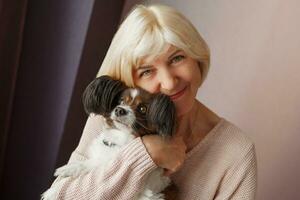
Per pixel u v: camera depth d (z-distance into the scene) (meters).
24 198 2.04
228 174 1.34
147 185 1.26
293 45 1.82
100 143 1.31
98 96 1.20
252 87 1.93
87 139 1.42
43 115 1.91
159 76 1.19
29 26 1.80
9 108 1.87
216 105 2.02
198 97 2.05
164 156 1.18
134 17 1.17
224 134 1.36
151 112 1.13
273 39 1.86
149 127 1.19
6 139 1.94
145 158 1.18
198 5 1.99
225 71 1.98
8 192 2.04
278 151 1.92
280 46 1.85
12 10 1.70
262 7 1.86
